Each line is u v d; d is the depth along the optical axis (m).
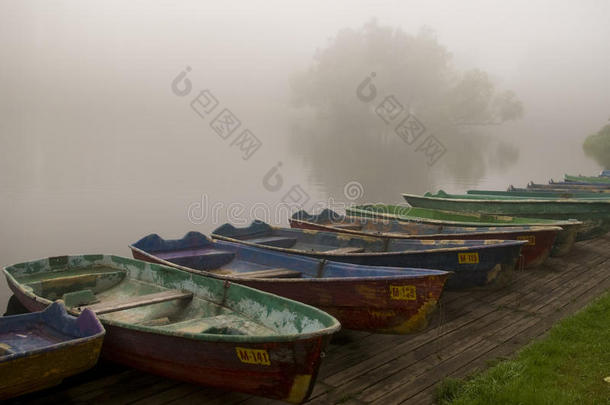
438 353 5.39
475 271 6.67
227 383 4.25
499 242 6.96
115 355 4.88
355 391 4.57
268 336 3.80
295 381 3.92
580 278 8.23
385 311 5.31
